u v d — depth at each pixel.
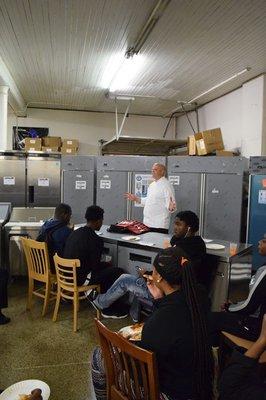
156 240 3.32
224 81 5.91
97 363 1.63
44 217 4.71
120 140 7.10
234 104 6.39
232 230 5.27
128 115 8.61
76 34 4.26
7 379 2.18
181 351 1.21
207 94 6.75
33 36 4.32
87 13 3.73
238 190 5.21
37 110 8.16
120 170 5.71
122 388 1.35
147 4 3.53
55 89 6.70
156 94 6.86
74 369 2.31
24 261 4.19
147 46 4.54
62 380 2.18
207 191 5.36
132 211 5.68
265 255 2.62
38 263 3.23
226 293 2.70
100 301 2.96
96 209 3.13
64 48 4.69
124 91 6.70
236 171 5.20
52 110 8.23
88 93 6.93
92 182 5.84
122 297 3.12
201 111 7.69
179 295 1.28
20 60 5.17
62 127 8.30
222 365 1.75
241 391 1.15
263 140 5.49
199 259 2.59
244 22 3.84
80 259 2.97
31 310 3.33
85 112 8.40
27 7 3.62
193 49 4.61
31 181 6.04
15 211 4.70
